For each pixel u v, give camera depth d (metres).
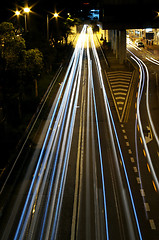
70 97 42.59
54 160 24.92
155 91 44.16
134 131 30.36
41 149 27.03
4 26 25.06
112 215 17.77
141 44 91.44
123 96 42.22
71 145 27.67
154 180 21.61
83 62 67.00
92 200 19.31
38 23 56.59
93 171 23.02
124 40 61.25
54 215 17.86
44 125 32.66
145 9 53.00
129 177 22.11
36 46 42.66
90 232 16.33
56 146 27.59
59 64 63.50
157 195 19.83
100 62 65.94
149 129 30.70
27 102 39.09
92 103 39.69
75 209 18.39
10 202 19.42
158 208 18.47
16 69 26.02
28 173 22.98
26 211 18.41
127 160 24.61
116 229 16.56
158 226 16.83
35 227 16.84
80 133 30.30
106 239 15.79
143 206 18.67
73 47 88.31
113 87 46.84
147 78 51.69
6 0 54.34
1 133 28.91
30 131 31.03
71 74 56.59
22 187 21.12
